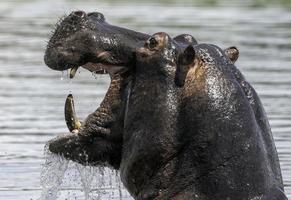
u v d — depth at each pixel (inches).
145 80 544.4
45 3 2416.3
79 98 1149.7
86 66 570.3
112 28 564.1
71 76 563.5
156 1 2534.5
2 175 805.2
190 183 531.2
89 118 565.6
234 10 2313.0
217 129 527.5
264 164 534.3
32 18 2069.4
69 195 727.7
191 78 535.8
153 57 543.5
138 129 543.5
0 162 848.3
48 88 1242.0
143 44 556.4
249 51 1579.7
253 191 526.0
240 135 529.0
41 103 1131.9
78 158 571.2
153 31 1756.9
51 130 980.6
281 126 995.3
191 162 531.8
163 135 534.9
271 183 536.4
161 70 539.8
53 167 585.9
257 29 1893.5
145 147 539.5
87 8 2263.8
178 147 534.3
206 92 531.2
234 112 530.6
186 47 538.9
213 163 527.2
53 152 576.7
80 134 564.4
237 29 1883.6
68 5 2348.7
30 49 1616.6
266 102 1128.8
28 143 924.0
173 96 535.8
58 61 558.3
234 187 525.7
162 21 1985.7
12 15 2133.4
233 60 576.4
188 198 529.0
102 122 560.4
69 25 560.4
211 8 2356.1
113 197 689.0
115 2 2463.1
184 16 2130.9
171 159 537.3
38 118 1041.5
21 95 1189.7
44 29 1878.7
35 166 836.0
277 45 1659.7
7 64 1451.8
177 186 534.3
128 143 548.7
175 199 532.7
